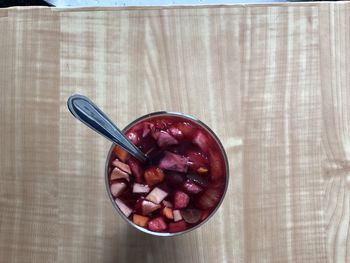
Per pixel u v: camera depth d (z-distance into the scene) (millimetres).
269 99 299
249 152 296
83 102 240
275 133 297
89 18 300
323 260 292
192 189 265
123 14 300
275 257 290
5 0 390
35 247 292
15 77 300
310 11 302
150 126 271
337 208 294
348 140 299
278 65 300
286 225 292
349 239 292
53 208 293
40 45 301
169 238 291
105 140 296
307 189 295
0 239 293
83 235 291
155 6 300
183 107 298
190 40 300
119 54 300
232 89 299
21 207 294
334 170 297
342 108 300
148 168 268
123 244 291
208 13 300
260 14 301
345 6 302
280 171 295
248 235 291
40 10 300
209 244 290
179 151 272
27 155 297
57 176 295
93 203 293
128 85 299
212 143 266
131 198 269
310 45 302
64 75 300
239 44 301
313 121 299
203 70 299
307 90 300
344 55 302
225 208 292
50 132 297
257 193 293
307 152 297
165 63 300
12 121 299
